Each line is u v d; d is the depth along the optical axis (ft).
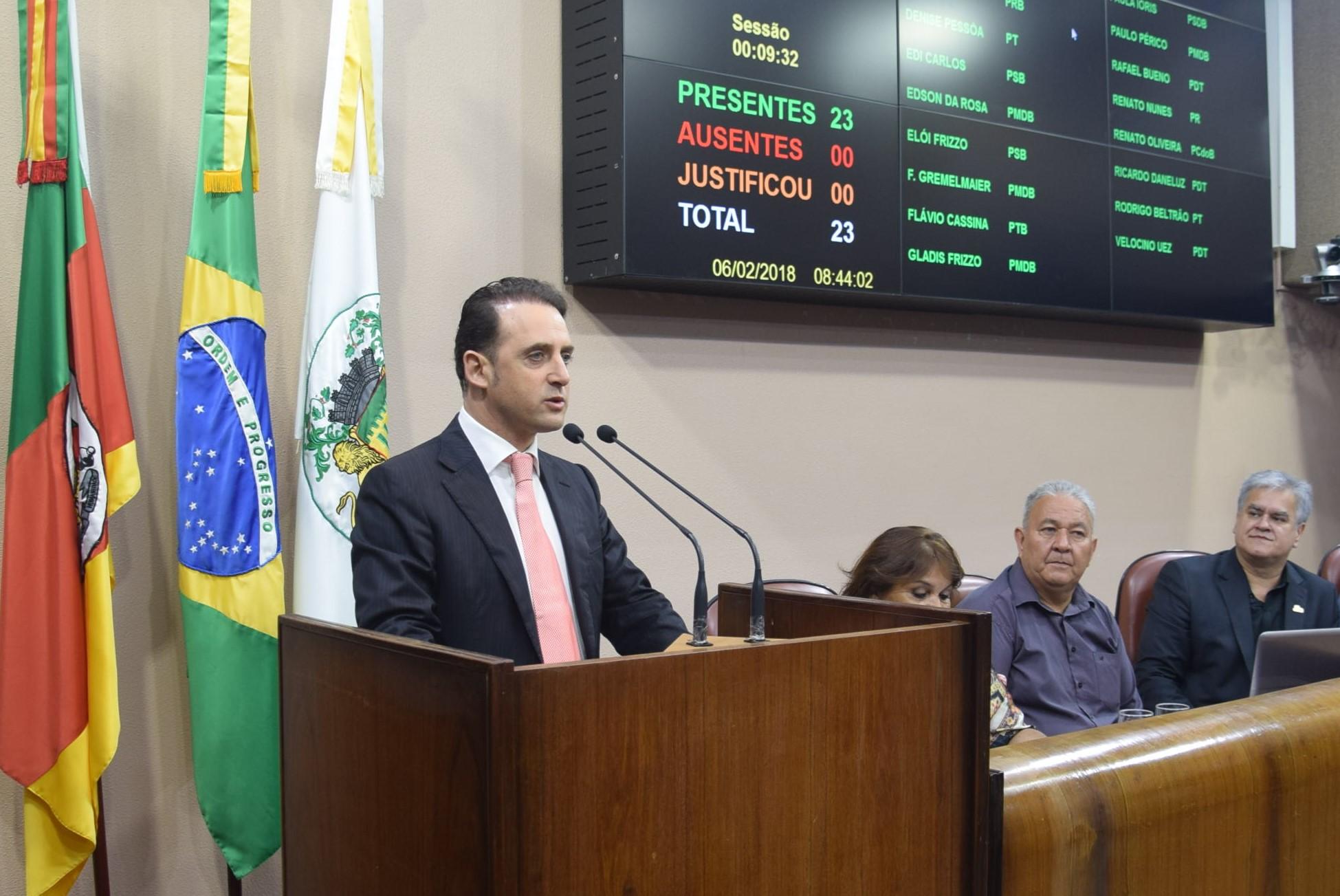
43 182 7.59
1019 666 9.05
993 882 4.73
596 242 10.27
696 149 10.43
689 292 11.07
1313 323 17.15
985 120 12.56
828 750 4.26
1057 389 14.19
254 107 9.07
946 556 7.67
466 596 6.00
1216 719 5.67
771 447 11.71
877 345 12.55
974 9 12.51
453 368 10.02
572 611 6.31
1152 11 14.16
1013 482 13.70
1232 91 14.97
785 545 11.77
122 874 8.45
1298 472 16.96
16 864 8.10
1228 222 14.87
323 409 8.59
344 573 8.52
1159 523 15.23
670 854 3.86
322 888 4.44
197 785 8.01
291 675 4.69
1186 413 15.58
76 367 7.59
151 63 8.71
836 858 4.28
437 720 3.80
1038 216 13.00
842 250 11.40
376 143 8.96
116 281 8.52
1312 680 7.84
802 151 11.12
